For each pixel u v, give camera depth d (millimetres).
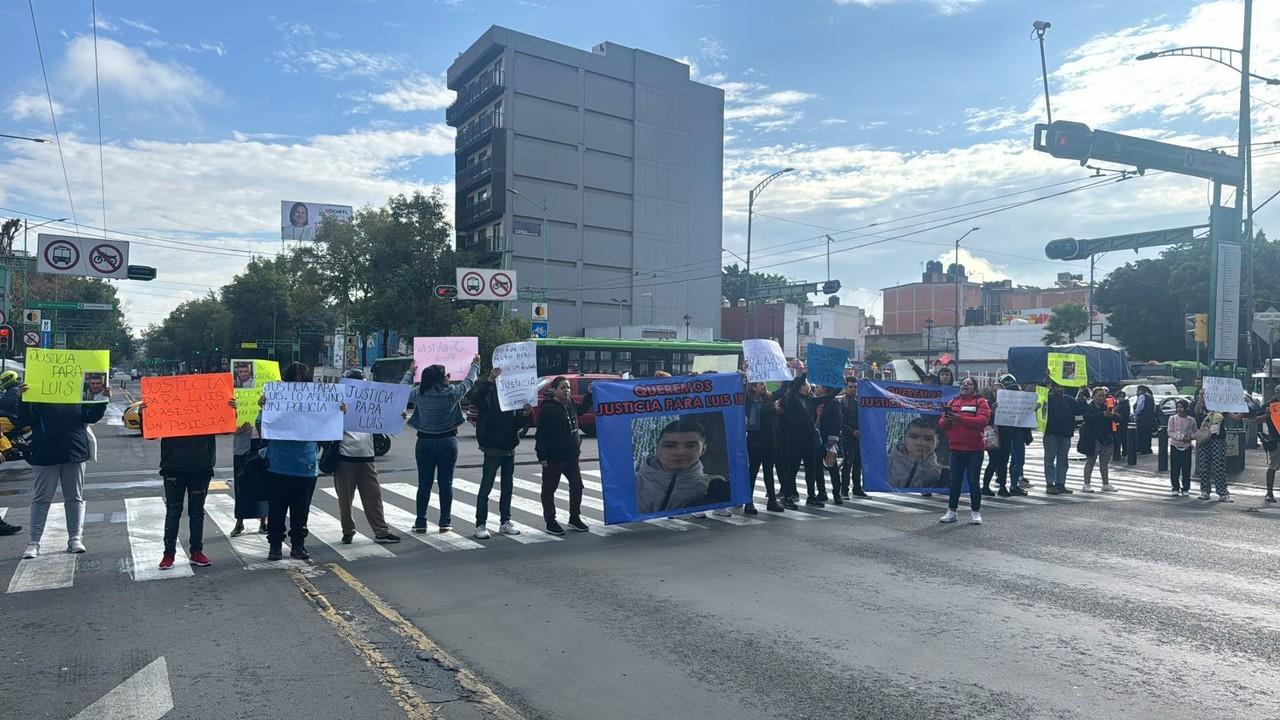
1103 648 5426
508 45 63469
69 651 5320
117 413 37500
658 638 5625
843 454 12703
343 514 8898
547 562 8016
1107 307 58906
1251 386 34469
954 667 5070
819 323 85875
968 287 96188
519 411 9445
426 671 4973
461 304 54094
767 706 4469
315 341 88125
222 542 8898
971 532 9719
